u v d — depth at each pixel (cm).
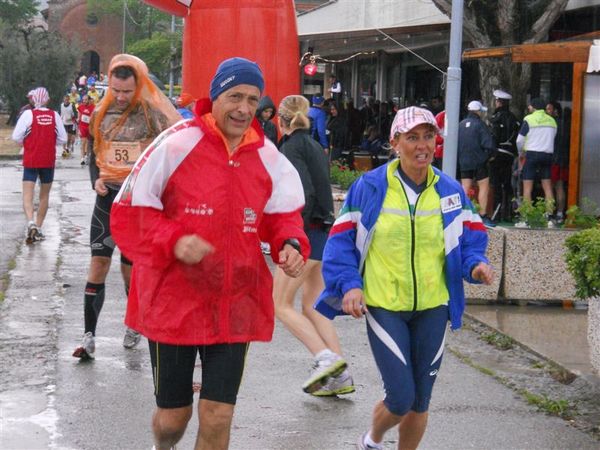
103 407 713
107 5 8706
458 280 570
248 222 484
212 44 1764
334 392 755
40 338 912
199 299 477
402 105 2812
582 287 739
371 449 586
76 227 1703
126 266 864
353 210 569
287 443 648
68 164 3238
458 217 568
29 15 9506
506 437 673
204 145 479
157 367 488
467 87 2350
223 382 482
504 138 1770
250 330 487
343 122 2638
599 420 716
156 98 830
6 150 3747
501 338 959
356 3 2555
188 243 456
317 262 780
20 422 675
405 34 2152
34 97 1517
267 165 493
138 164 481
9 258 1364
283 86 1780
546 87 1952
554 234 1116
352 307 554
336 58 3231
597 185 1681
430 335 563
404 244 560
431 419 709
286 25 1783
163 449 511
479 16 1870
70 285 1172
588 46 1495
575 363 852
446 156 1306
